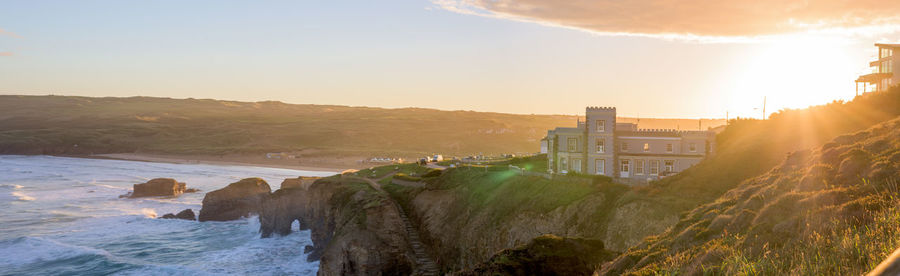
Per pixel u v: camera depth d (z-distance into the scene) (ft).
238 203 330.34
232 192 330.34
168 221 317.22
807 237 47.83
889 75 219.61
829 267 33.83
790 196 63.46
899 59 215.10
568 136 223.92
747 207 74.90
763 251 49.39
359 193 230.27
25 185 488.85
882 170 61.98
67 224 302.45
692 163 207.31
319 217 264.72
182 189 464.65
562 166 226.38
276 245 259.60
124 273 203.51
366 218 195.42
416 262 187.93
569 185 166.40
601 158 214.90
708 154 207.00
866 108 181.88
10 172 615.57
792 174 79.71
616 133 215.10
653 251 71.36
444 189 228.22
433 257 192.65
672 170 208.64
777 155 158.92
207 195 325.62
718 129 286.66
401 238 196.85
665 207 130.00
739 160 157.69
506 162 328.29
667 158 209.15
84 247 236.63
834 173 72.28
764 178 94.58
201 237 278.67
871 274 10.05
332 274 183.42
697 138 208.33
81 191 452.35
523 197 176.24
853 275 30.86
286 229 282.77
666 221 125.39
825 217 50.34
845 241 36.50
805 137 170.09
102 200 404.77
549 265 78.59
